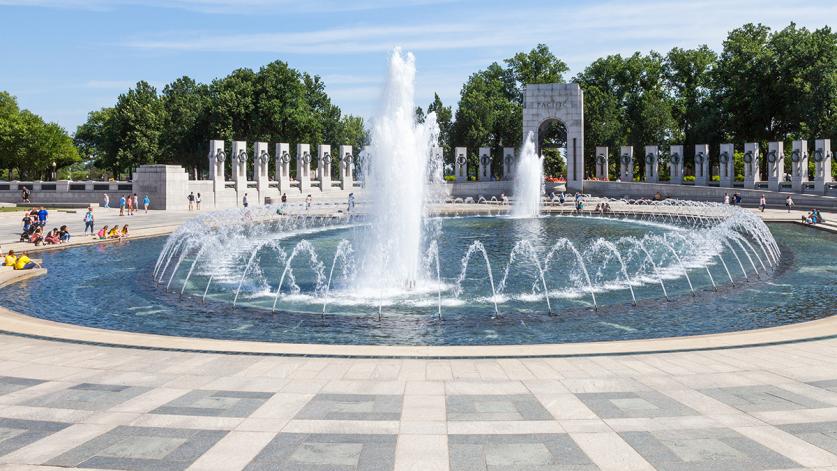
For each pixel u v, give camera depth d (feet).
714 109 268.00
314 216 181.37
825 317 57.57
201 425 28.50
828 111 232.12
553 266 88.99
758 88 250.16
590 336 51.75
